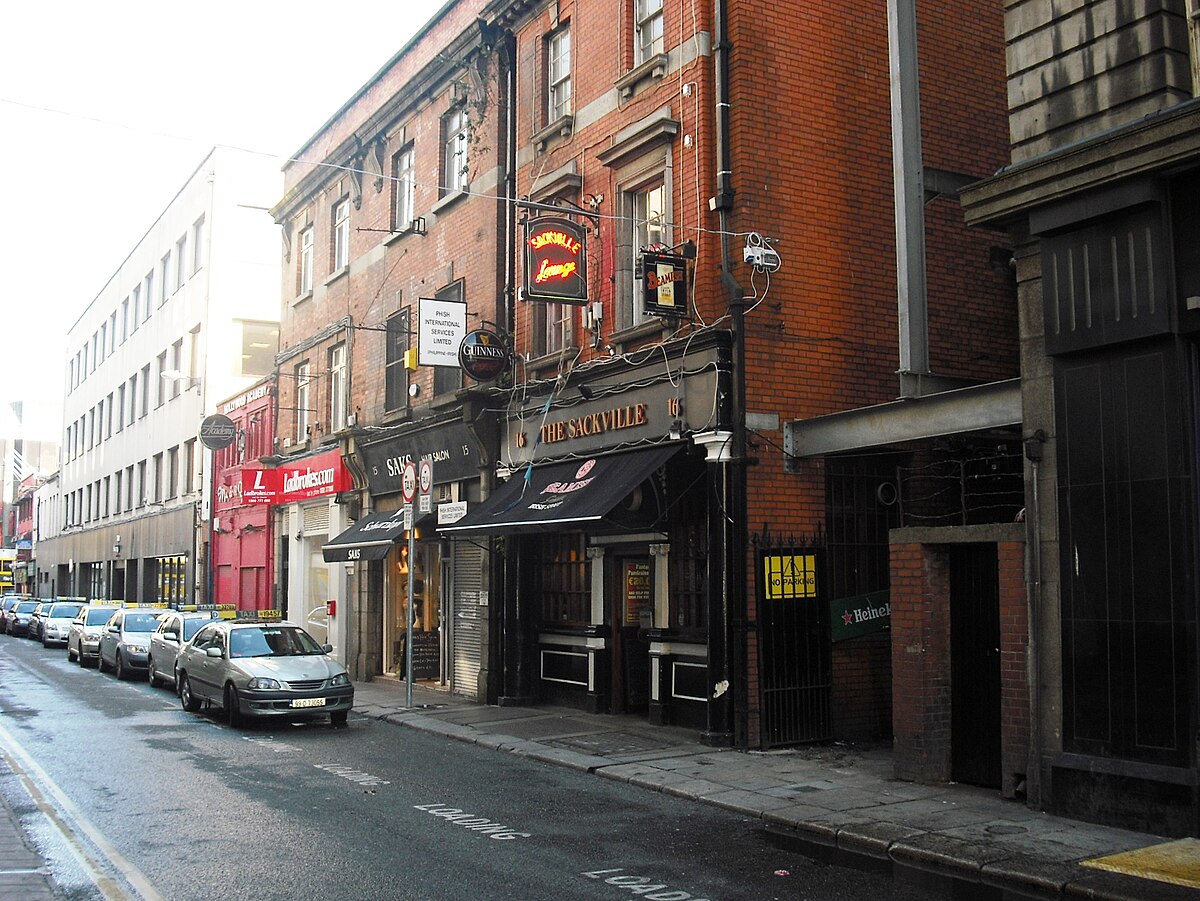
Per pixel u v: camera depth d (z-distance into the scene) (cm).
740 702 1240
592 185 1579
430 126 2091
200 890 687
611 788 1055
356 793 1018
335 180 2545
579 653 1609
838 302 1367
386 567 2241
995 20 1540
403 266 2167
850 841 824
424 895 677
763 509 1279
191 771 1136
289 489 2680
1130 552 841
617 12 1539
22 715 1627
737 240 1314
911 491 1405
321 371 2573
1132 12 870
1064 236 901
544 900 668
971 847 777
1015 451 1388
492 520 1530
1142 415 841
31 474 7812
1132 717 832
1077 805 859
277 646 1619
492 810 945
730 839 841
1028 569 916
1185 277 822
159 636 2133
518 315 1750
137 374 4612
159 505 4128
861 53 1431
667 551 1438
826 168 1382
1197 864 720
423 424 1961
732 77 1344
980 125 1504
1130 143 827
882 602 1349
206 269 3703
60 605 3734
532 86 1748
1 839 818
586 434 1541
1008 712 934
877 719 1341
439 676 2061
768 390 1302
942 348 1431
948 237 1459
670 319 1373
